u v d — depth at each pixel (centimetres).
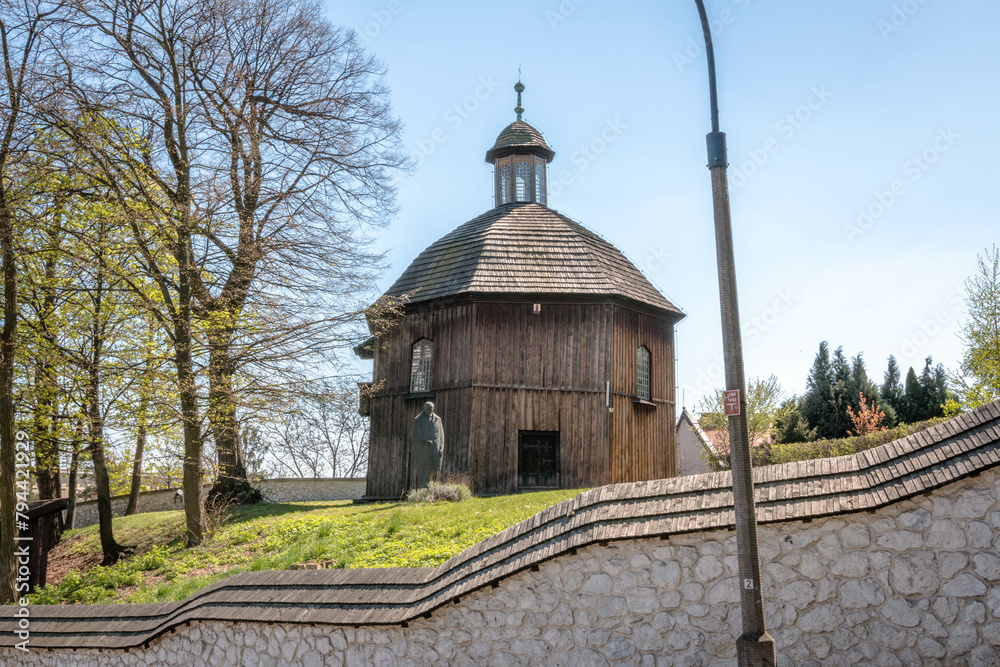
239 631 1073
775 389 2984
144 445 2411
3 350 1712
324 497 3638
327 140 2294
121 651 1193
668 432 2708
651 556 815
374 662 945
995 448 690
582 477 2420
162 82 2047
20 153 1773
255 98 2362
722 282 735
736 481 706
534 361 2484
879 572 730
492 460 2411
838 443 1927
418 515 1739
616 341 2539
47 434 2233
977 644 684
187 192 1992
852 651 729
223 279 2125
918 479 714
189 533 2002
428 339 2636
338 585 1017
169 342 2119
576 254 2658
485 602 891
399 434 2617
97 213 2031
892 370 4034
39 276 2091
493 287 2502
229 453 2597
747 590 688
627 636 813
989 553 689
